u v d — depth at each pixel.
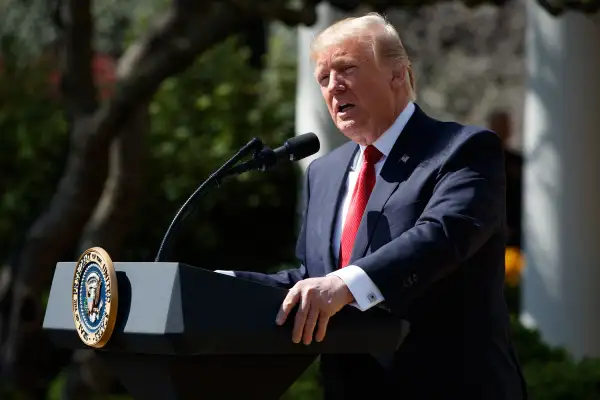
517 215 33.00
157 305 6.30
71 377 19.72
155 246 32.53
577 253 22.50
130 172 20.02
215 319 6.34
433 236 7.31
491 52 33.66
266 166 8.08
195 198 7.88
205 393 6.77
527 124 23.36
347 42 8.17
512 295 28.80
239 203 33.19
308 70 23.08
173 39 17.55
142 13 33.62
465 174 7.76
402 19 34.09
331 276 7.01
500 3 17.27
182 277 6.26
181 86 33.84
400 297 7.10
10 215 31.97
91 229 20.30
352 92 8.17
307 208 8.96
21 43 32.09
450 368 7.92
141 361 6.79
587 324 22.50
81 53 18.50
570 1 16.06
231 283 6.46
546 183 22.75
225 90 34.00
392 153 8.18
